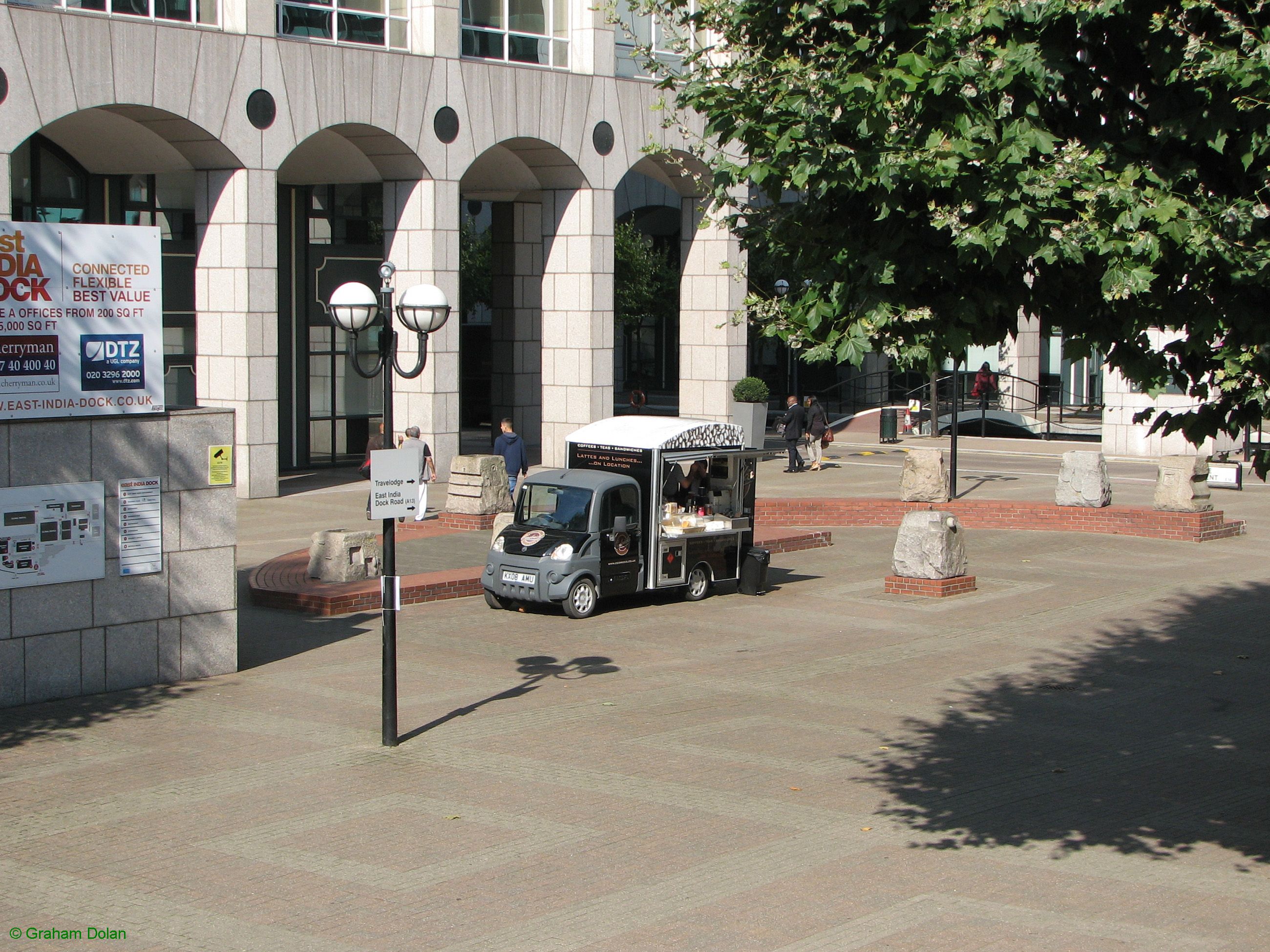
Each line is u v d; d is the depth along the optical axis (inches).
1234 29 325.1
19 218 1149.7
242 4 1066.7
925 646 677.9
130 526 572.1
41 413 541.6
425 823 416.5
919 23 347.3
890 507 1095.6
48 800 434.9
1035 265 351.3
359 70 1141.1
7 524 538.0
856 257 344.2
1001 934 338.3
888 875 378.9
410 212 1211.2
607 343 1348.4
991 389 2030.0
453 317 1222.3
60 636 555.8
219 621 602.2
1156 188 327.3
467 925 341.1
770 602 790.5
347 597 734.5
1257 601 788.0
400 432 1234.0
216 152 1071.0
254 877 372.2
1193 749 510.3
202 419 591.2
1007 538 1024.2
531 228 1572.3
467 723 530.0
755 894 362.9
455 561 863.7
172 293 1258.6
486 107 1232.8
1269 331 335.3
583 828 414.0
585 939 333.1
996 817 430.9
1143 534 1019.3
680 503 802.2
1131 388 380.5
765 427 1494.8
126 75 1001.5
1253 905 360.5
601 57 1317.7
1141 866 389.7
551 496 755.4
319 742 502.6
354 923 342.0
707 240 1455.5
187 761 477.1
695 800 441.7
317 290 1363.2
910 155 323.9
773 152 348.2
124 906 351.9
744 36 385.7
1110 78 353.7
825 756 494.0
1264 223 332.2
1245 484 1320.1
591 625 720.3
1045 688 598.9
